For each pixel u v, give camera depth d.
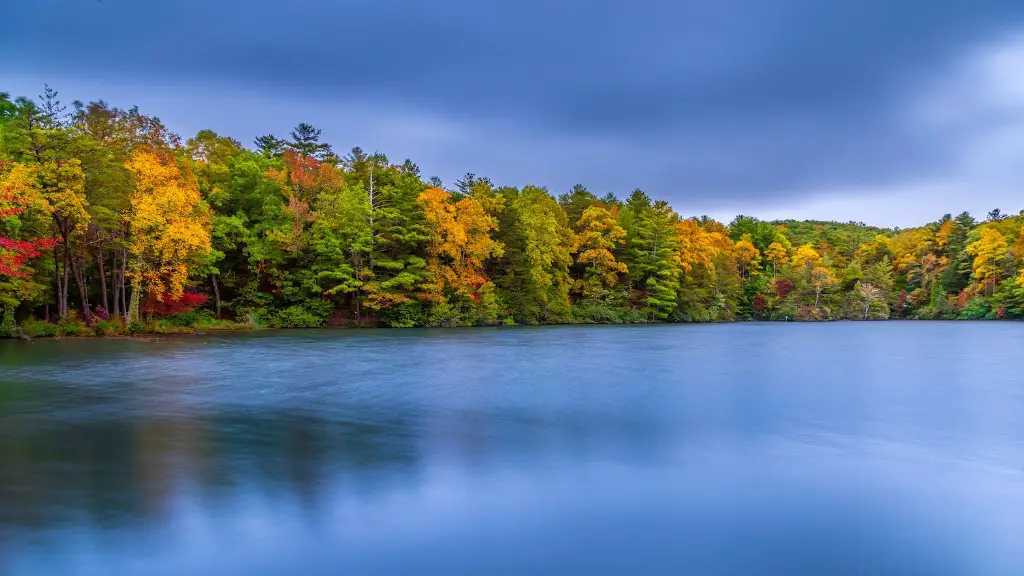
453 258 51.25
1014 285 72.81
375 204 49.00
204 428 11.61
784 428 11.88
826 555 6.28
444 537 6.60
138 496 7.78
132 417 12.57
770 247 89.50
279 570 5.81
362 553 6.20
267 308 45.09
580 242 62.59
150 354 25.16
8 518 7.02
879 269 85.94
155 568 5.83
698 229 78.56
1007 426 12.16
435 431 11.48
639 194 79.19
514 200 61.84
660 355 26.59
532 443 10.59
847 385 17.56
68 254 32.94
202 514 7.20
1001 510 7.58
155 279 35.88
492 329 47.16
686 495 8.01
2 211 26.33
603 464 9.33
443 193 49.56
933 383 18.12
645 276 66.75
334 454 9.80
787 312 76.44
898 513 7.46
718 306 72.50
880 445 10.60
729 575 5.78
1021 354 28.27
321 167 49.84
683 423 12.25
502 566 5.92
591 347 30.73
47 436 10.86
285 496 7.84
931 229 92.75
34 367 20.62
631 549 6.35
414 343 32.22
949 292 83.38
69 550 6.20
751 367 22.09
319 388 16.62
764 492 8.16
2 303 30.88
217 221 42.69
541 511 7.38
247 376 18.94
